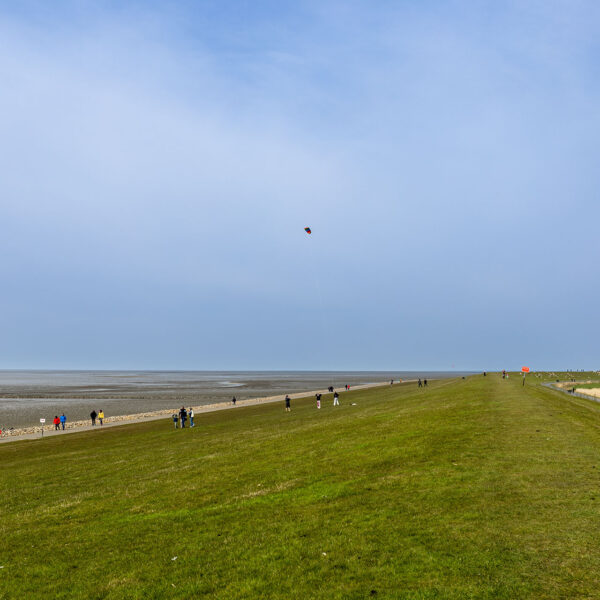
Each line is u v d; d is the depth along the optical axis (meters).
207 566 10.03
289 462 19.91
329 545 10.34
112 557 11.15
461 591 7.94
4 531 14.44
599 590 7.62
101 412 59.53
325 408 57.19
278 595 8.51
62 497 18.70
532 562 8.71
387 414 35.81
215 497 15.45
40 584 10.11
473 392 52.38
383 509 12.28
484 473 14.78
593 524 10.24
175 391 147.88
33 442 42.22
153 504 15.51
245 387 175.75
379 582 8.55
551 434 21.22
